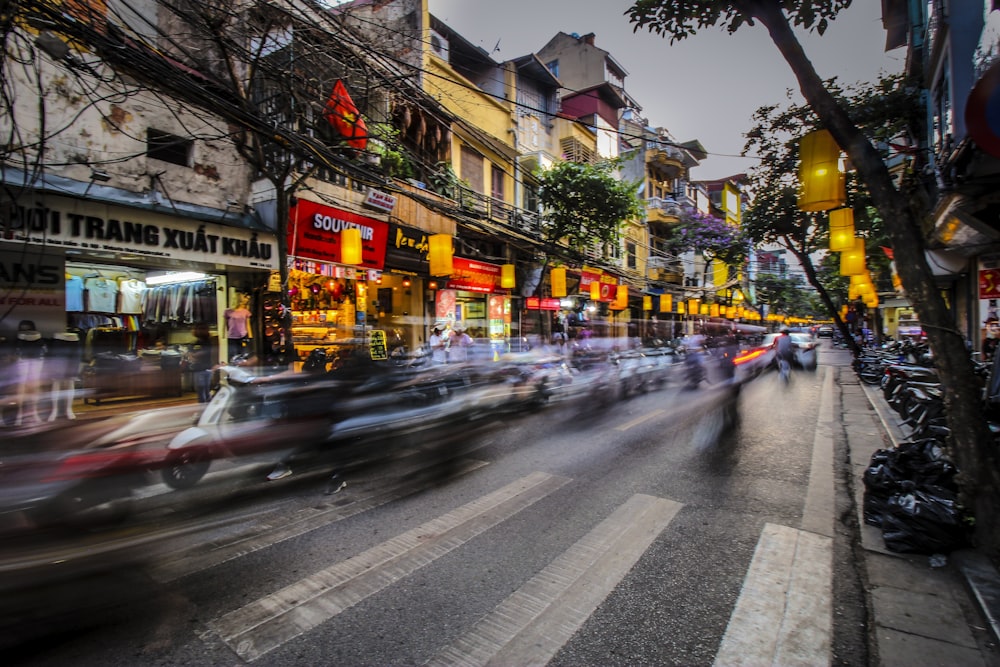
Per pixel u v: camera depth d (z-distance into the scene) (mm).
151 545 3711
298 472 5160
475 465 5926
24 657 2518
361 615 2928
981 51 5895
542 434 7520
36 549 3080
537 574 3398
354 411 5578
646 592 3178
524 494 4938
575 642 2689
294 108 9031
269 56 8688
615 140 27969
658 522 4250
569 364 11383
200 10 7523
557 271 16828
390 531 4102
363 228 11688
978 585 3062
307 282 12555
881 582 3270
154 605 3016
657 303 29969
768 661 2541
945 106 7852
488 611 2973
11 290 7113
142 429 4238
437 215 13914
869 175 3986
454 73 15562
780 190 16062
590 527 4152
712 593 3168
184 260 8773
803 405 10383
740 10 4297
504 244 17672
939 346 3770
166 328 9398
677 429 7863
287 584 3273
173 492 4453
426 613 2951
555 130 22422
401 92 10203
